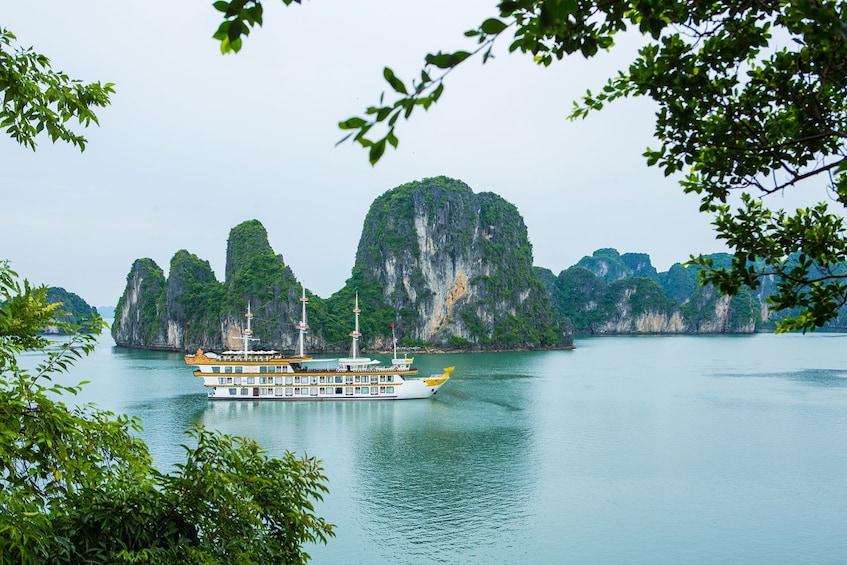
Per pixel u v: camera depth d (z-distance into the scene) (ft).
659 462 172.96
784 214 32.50
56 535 35.27
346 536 124.16
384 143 13.07
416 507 139.74
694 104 29.60
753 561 113.09
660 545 119.03
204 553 38.68
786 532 125.08
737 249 32.73
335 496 147.13
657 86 29.81
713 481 156.04
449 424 225.97
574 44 21.22
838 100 28.63
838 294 28.14
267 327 611.47
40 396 34.73
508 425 223.71
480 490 150.61
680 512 135.33
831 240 31.40
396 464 173.27
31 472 35.86
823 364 453.17
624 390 314.55
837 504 139.95
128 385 344.69
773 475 161.07
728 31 27.32
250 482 44.16
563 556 114.62
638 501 142.00
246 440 48.19
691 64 28.71
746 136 29.37
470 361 524.11
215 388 282.97
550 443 195.52
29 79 34.17
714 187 31.63
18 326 35.91
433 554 115.85
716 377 372.17
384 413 249.75
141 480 39.68
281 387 284.41
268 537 44.86
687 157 31.12
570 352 638.12
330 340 645.10
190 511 41.22
